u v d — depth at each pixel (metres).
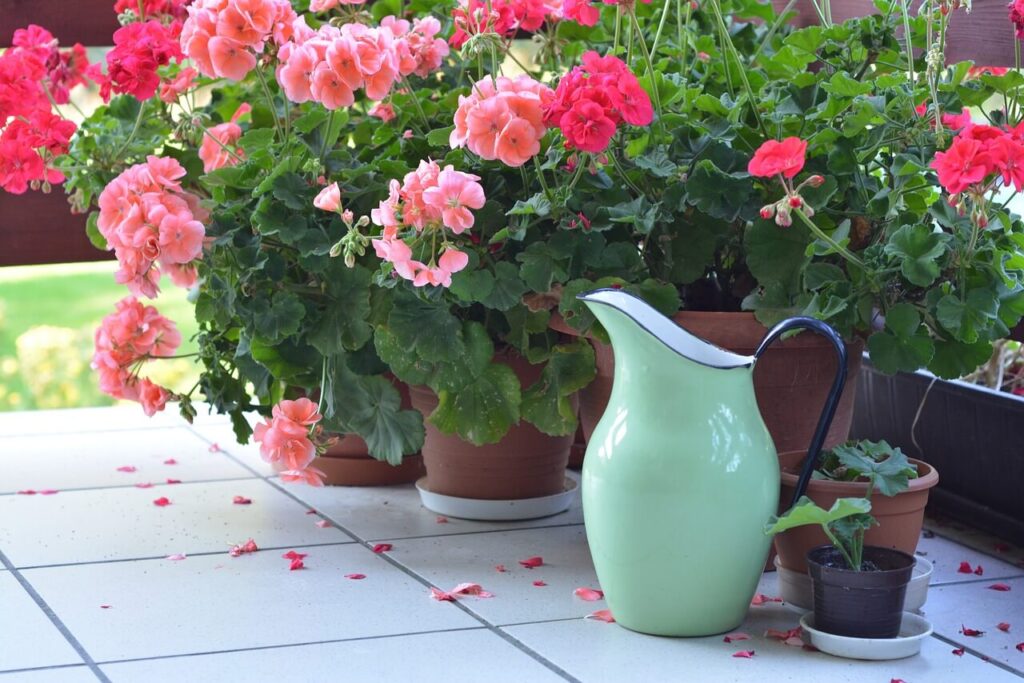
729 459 1.66
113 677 1.59
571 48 2.41
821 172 1.95
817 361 1.91
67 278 7.23
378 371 2.17
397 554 2.11
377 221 1.84
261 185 2.09
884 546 1.77
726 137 2.03
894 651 1.66
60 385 5.31
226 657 1.66
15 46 2.52
